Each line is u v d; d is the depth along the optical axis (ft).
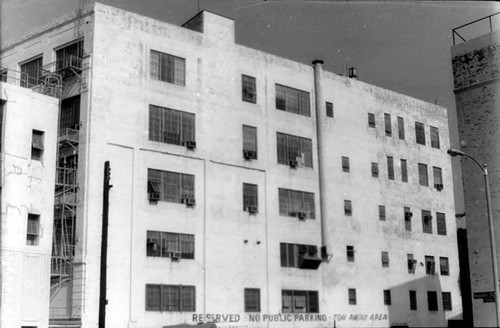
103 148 119.03
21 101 107.45
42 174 108.58
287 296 111.34
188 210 124.88
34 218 106.93
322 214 115.85
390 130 125.29
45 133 110.11
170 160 125.49
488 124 90.58
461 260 127.03
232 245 121.39
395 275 116.26
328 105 126.72
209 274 122.42
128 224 118.11
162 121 126.41
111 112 121.29
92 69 120.88
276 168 125.29
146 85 126.00
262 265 116.67
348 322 107.34
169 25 131.13
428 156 130.31
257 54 134.72
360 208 119.24
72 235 115.75
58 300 113.39
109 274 113.70
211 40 134.10
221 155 128.26
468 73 93.40
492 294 86.33
